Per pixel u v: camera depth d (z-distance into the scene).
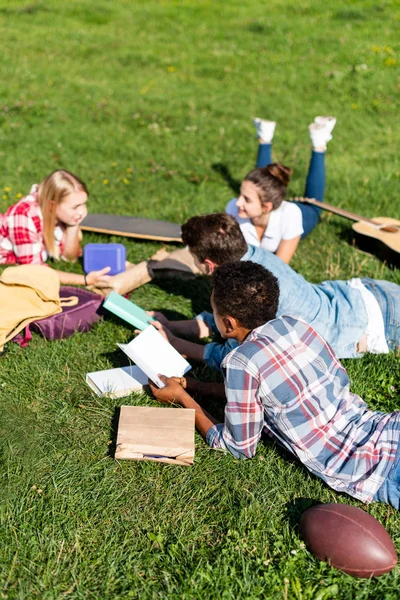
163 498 2.72
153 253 4.94
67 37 12.69
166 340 3.34
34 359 3.51
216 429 2.89
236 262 2.79
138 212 5.73
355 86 9.76
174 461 2.82
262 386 2.61
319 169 5.54
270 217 4.32
